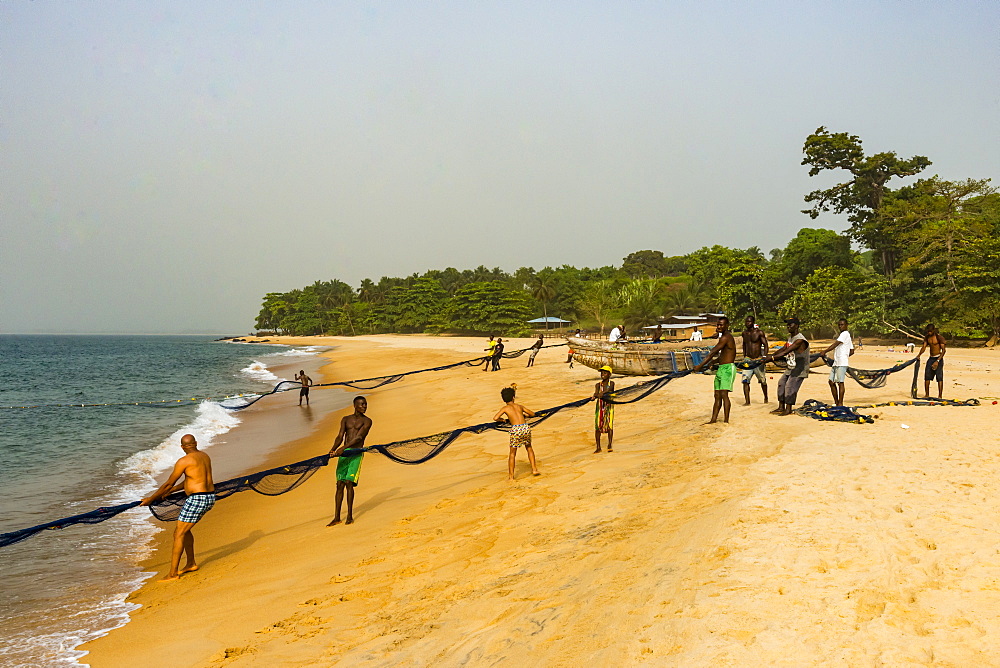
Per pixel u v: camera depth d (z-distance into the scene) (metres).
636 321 93.00
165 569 8.37
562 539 6.89
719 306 68.56
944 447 9.12
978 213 49.78
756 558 5.39
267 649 5.32
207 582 7.58
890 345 47.97
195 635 5.93
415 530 8.31
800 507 6.66
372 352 70.81
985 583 4.56
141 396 33.72
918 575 4.79
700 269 99.75
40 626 6.57
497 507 8.73
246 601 6.68
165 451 16.56
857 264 64.12
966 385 18.47
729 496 7.40
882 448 9.23
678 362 22.67
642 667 3.95
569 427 14.88
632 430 13.52
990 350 39.28
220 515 10.87
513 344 76.38
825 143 60.00
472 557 6.86
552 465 11.02
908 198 56.50
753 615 4.38
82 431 20.70
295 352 90.31
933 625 4.05
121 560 8.78
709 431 11.73
